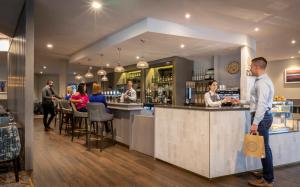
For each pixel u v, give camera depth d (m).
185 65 8.27
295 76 9.59
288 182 3.32
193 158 3.62
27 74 3.86
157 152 4.39
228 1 4.05
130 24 5.37
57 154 4.74
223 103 4.61
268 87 3.18
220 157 3.45
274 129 4.14
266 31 5.85
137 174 3.60
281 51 8.22
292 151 4.25
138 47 6.45
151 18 4.91
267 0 3.98
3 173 3.62
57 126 8.96
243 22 5.17
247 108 3.72
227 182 3.31
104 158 4.47
